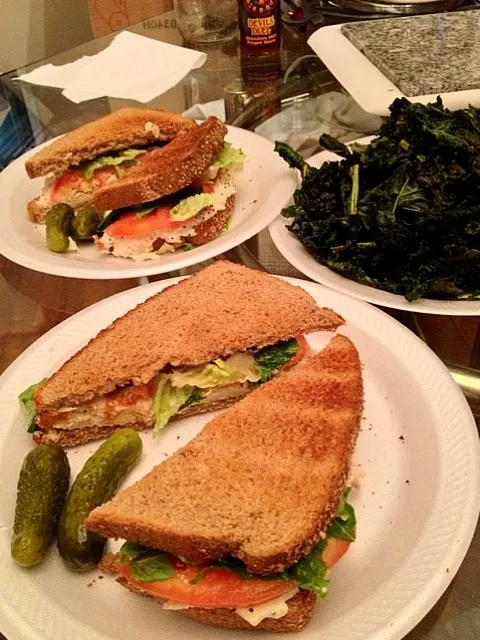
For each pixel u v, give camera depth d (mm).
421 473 266
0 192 489
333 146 451
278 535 228
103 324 356
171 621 231
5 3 810
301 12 667
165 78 587
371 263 364
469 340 326
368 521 256
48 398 306
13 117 568
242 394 339
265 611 220
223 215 437
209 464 265
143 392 326
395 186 374
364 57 541
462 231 351
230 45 643
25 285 390
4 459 294
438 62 508
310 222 387
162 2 748
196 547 231
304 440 267
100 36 760
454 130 385
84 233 424
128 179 438
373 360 317
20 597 234
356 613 218
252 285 367
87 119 565
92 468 264
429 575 221
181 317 349
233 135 508
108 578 246
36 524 245
